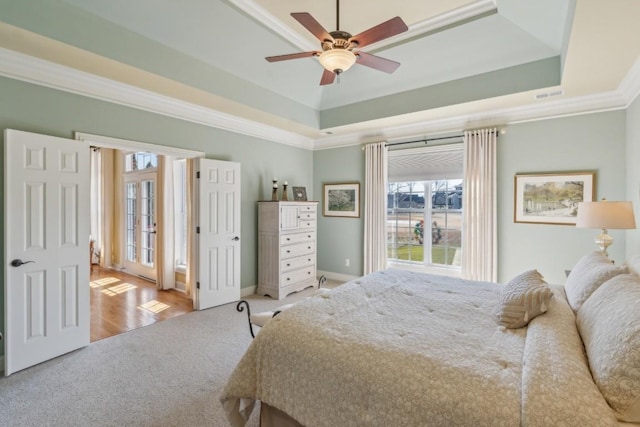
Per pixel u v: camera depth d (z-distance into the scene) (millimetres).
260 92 4207
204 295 4156
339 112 4988
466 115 4367
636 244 3111
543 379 1153
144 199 5789
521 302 1770
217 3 2973
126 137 3434
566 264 3793
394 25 2031
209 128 4309
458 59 3707
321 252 6012
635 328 1136
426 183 4973
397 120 4648
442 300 2246
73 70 2959
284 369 1661
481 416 1115
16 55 2641
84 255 3031
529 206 3998
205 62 3523
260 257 4941
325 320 1834
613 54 2602
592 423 999
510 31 3229
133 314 3959
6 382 2443
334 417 1456
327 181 5926
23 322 2629
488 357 1403
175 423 2008
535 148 3959
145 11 2814
